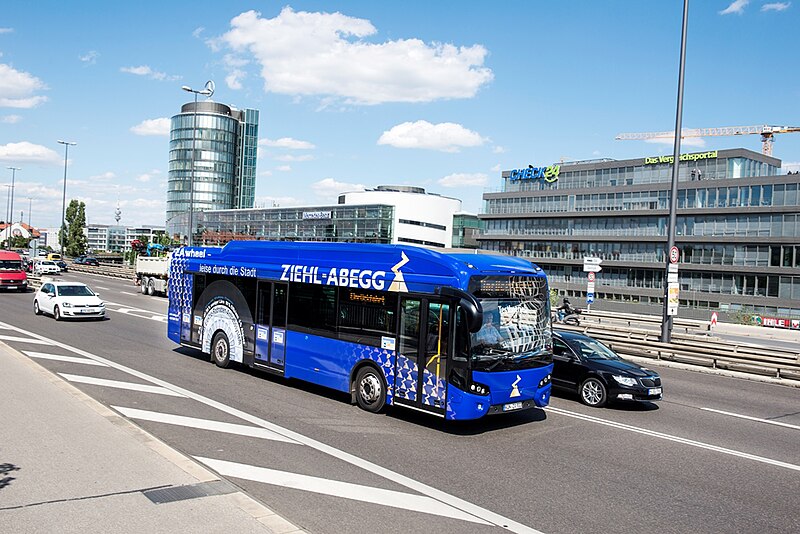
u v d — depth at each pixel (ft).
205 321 50.83
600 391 42.50
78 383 40.29
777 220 226.79
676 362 67.41
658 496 24.89
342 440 30.45
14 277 120.78
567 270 289.12
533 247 303.68
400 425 34.19
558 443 32.45
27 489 20.72
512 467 27.73
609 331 89.51
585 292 281.13
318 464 26.25
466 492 24.06
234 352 47.37
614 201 277.03
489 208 326.65
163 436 29.12
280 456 27.02
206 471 23.18
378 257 36.86
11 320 76.02
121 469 22.94
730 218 239.30
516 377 33.88
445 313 32.71
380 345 36.01
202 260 51.62
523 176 314.35
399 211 320.29
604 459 29.86
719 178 245.65
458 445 30.91
